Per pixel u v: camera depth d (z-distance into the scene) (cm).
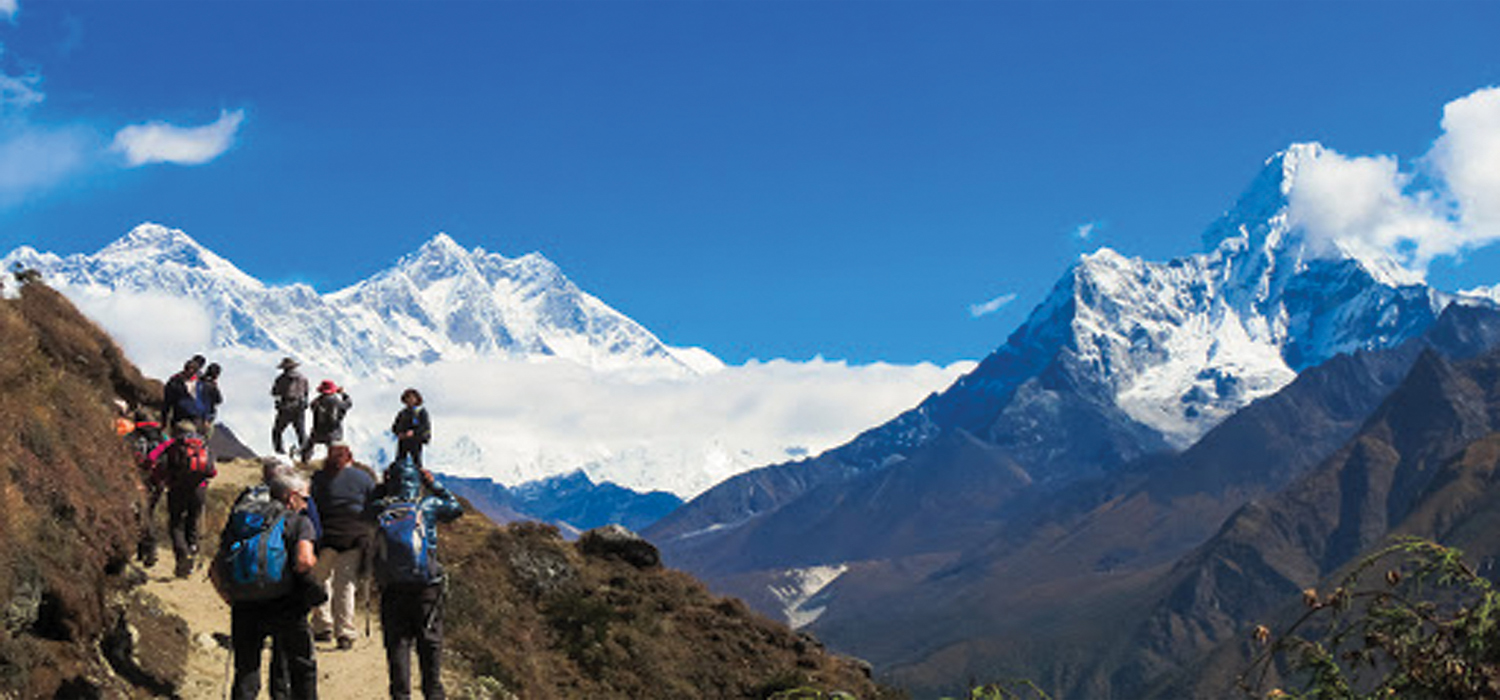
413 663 1684
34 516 1217
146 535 1638
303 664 1044
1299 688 547
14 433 1320
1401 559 557
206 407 1820
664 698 2003
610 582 2319
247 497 1052
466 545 2223
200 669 1380
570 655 2020
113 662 1250
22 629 1101
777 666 2209
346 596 1522
